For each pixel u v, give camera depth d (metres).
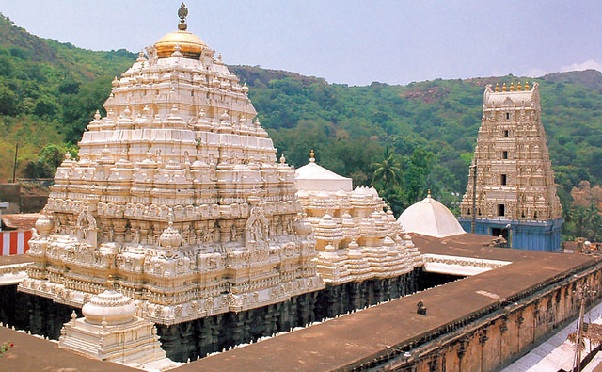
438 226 78.50
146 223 36.72
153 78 41.28
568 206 131.12
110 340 28.83
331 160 135.50
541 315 50.59
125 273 36.44
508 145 90.75
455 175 185.25
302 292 42.62
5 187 86.06
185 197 36.62
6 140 111.69
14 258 52.69
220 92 43.09
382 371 29.00
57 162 106.44
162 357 30.64
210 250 37.22
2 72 130.00
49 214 42.34
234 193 39.06
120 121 40.84
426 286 62.88
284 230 43.31
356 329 33.31
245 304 37.31
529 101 90.19
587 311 62.69
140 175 37.41
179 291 34.75
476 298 42.03
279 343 30.42
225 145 40.94
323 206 52.31
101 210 37.97
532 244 88.06
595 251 76.12
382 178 116.25
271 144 45.69
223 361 27.38
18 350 28.22
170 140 38.00
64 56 177.12
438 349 33.44
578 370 42.62
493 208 90.94
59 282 40.19
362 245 53.94
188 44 43.38
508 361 43.97
